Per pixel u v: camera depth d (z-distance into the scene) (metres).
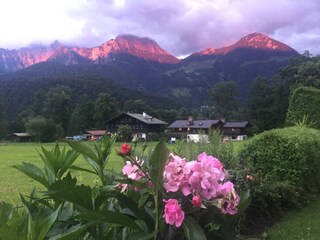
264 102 93.31
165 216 1.93
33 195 2.50
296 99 16.27
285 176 8.21
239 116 123.31
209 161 2.13
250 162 8.12
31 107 121.88
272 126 91.50
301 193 8.32
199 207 1.99
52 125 90.31
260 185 7.06
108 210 2.06
